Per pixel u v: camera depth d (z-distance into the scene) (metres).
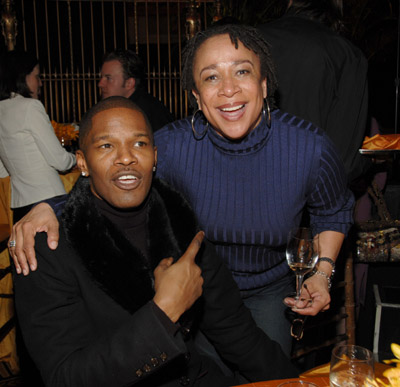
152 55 10.80
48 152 3.25
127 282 1.42
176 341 1.28
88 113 1.46
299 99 2.33
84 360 1.30
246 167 1.80
